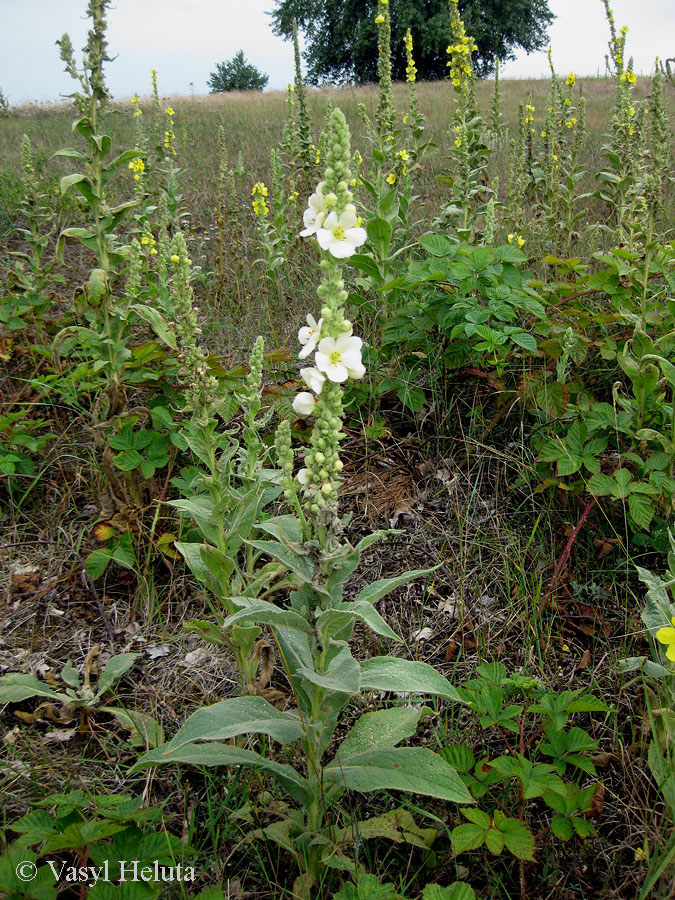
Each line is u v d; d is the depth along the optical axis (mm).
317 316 5578
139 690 2965
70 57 3266
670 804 1988
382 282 4500
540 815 2334
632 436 3256
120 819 1987
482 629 3115
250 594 2539
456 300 3957
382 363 4551
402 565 3527
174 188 7484
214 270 6754
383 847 2271
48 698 2918
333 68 40125
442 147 10914
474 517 3711
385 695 2859
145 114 15977
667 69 3865
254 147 12227
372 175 5289
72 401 4188
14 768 2520
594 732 2621
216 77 57094
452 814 2336
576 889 2115
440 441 4141
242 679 2760
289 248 6809
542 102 16578
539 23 36531
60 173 10617
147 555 3463
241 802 2352
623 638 2922
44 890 1798
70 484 4105
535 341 3656
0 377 4754
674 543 2438
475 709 2354
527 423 4098
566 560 3352
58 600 3465
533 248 6336
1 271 6871
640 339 3381
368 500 3898
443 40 33281
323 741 2109
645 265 3619
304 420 4059
